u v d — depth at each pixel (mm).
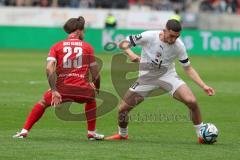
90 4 98500
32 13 91438
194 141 23672
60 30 85062
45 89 41938
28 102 35125
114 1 98375
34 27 85188
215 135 22781
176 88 23172
